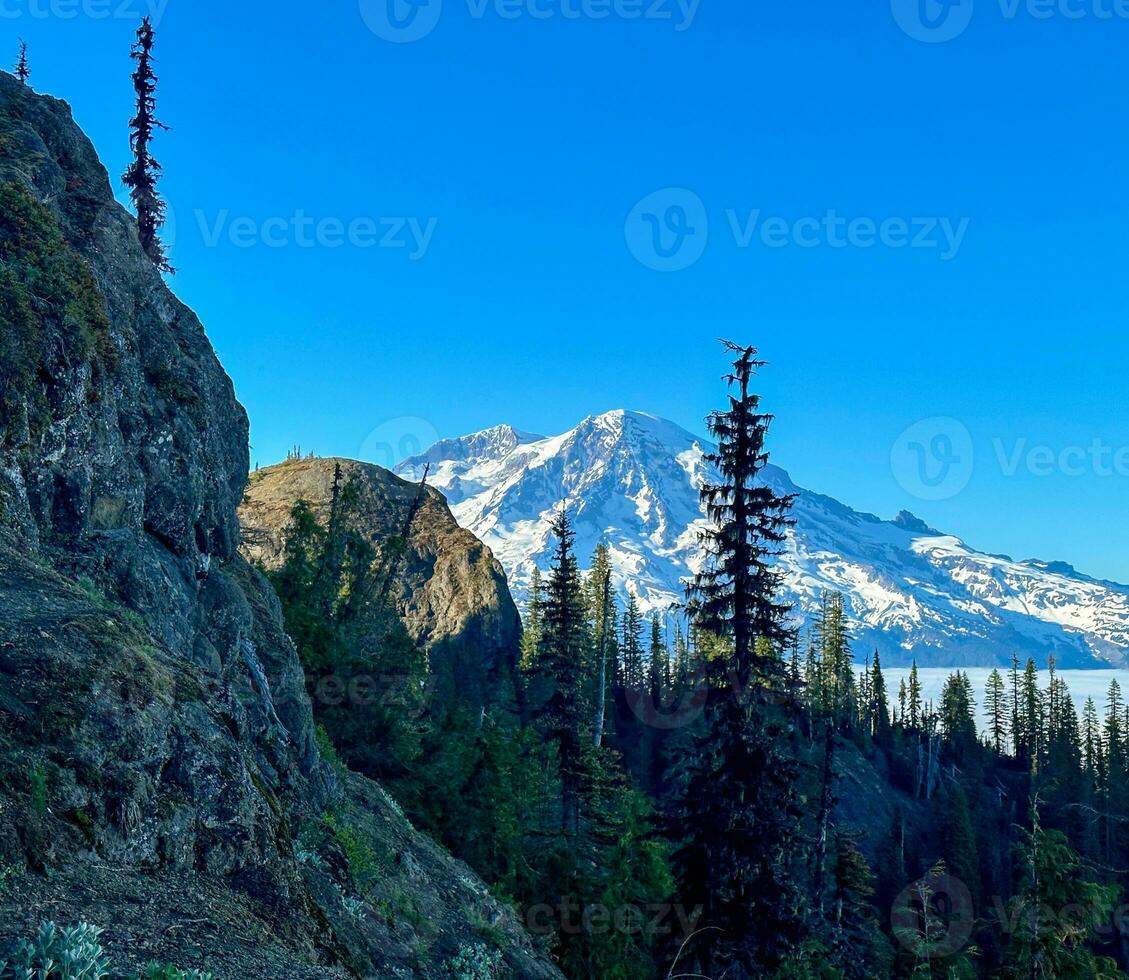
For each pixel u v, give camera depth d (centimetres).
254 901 889
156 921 718
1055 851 2759
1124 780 10019
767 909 2166
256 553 6088
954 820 8188
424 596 7225
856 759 9462
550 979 2073
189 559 1703
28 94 1977
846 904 3878
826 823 3688
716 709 2264
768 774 2234
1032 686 11988
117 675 900
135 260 1991
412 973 1452
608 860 3041
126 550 1398
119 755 838
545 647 4497
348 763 2942
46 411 1313
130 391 1689
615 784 4453
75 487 1342
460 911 2016
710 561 2289
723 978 2138
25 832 691
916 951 3819
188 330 2191
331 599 3812
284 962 784
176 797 884
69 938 545
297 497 7256
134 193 3806
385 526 7600
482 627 7044
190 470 1773
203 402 1964
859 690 11506
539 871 3081
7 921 598
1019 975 2695
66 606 969
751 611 2258
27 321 1334
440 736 3234
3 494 1180
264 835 984
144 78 3825
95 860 748
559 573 4516
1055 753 10725
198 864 873
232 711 1120
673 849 3312
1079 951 2694
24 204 1542
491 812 3072
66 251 1572
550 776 3859
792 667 2259
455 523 8175
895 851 7694
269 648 2006
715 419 2269
